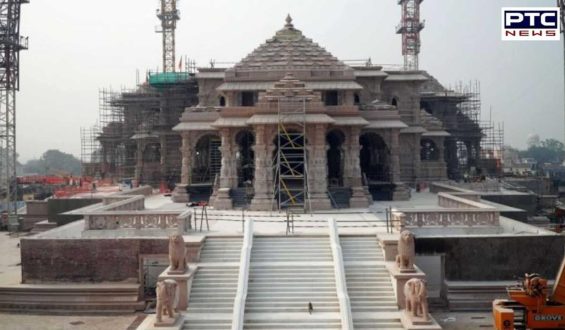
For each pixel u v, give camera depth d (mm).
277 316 29547
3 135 72875
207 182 66625
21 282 36250
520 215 48688
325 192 51281
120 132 100875
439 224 38844
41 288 34969
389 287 31891
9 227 69188
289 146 53750
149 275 40500
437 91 101875
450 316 33031
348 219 44812
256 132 51469
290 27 67375
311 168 51156
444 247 35250
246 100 63688
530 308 26422
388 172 63188
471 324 31453
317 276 32594
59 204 63281
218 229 40562
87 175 108500
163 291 28969
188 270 32375
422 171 83625
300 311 30234
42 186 114875
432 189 72188
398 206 55031
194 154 66625
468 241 35250
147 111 96938
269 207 50844
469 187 69000
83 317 33906
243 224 39594
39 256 35969
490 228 38438
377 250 35312
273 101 51875
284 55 64250
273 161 52875
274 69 62812
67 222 53406
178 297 30859
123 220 39094
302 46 65375
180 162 88125
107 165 104062
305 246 35719
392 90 78250
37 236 36688
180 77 89312
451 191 62906
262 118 50906
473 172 100500
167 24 122438
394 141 62719
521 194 61125
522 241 35281
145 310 34844
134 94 96750
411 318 28547
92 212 39406
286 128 51062
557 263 35219
